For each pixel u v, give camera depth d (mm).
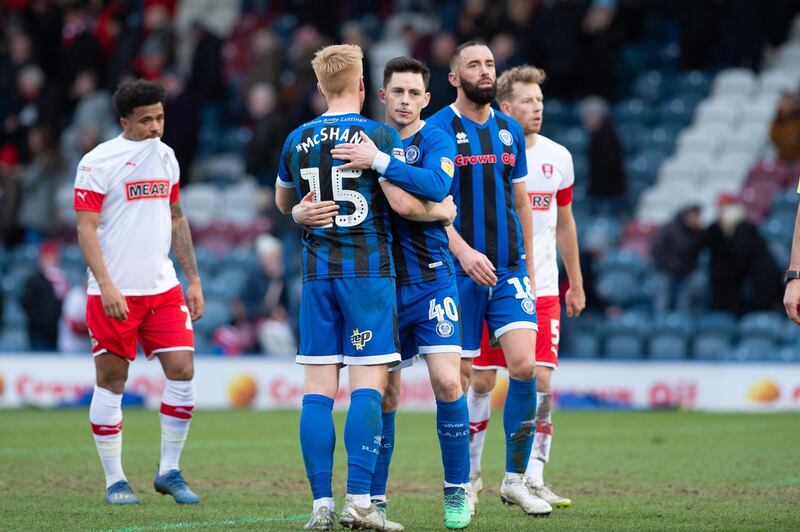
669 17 70750
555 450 34281
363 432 19469
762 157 64188
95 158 24312
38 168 61594
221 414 46750
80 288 51469
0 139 70812
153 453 33562
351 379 19859
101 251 24266
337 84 20562
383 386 19922
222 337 52562
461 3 69938
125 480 24359
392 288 20016
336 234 19875
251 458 32344
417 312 20812
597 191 59250
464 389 23531
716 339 52031
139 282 24562
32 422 42531
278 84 66938
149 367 49750
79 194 24188
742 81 67188
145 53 71312
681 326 52406
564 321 51344
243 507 23328
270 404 49938
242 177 67312
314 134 20219
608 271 55844
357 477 19328
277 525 20578
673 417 45125
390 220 20828
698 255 53938
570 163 26125
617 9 66938
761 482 27172
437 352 20703
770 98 66938
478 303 23234
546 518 21859
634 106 67062
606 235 58625
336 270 19781
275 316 52094
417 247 20859
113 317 23891
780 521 21219
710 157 64438
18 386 49750
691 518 21672
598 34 65188
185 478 28156
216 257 58500
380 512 19781
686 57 68438
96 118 69562
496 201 23203
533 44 64812
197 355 51188
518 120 25812
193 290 25906
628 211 62906
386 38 73562
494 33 65125
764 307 52344
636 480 27734
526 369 22750
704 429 40344
